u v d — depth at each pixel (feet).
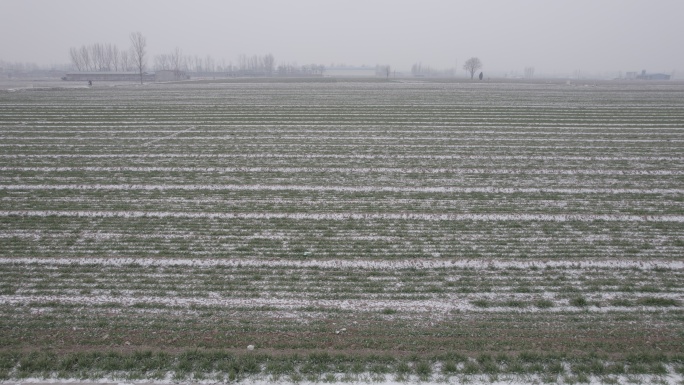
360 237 43.11
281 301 32.40
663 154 73.31
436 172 63.98
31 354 26.48
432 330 28.99
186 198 53.52
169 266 37.47
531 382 24.54
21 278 35.35
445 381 24.61
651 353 26.50
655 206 50.93
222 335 28.48
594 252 39.83
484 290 33.88
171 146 78.54
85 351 26.86
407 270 36.91
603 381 24.54
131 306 31.71
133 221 46.75
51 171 63.52
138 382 24.56
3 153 72.69
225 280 35.27
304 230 44.73
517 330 29.04
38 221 46.42
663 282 34.96
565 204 51.62
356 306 31.78
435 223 46.47
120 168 65.26
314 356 26.32
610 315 30.71
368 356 26.35
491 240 42.42
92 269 36.91
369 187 57.62
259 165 67.26
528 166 66.80
